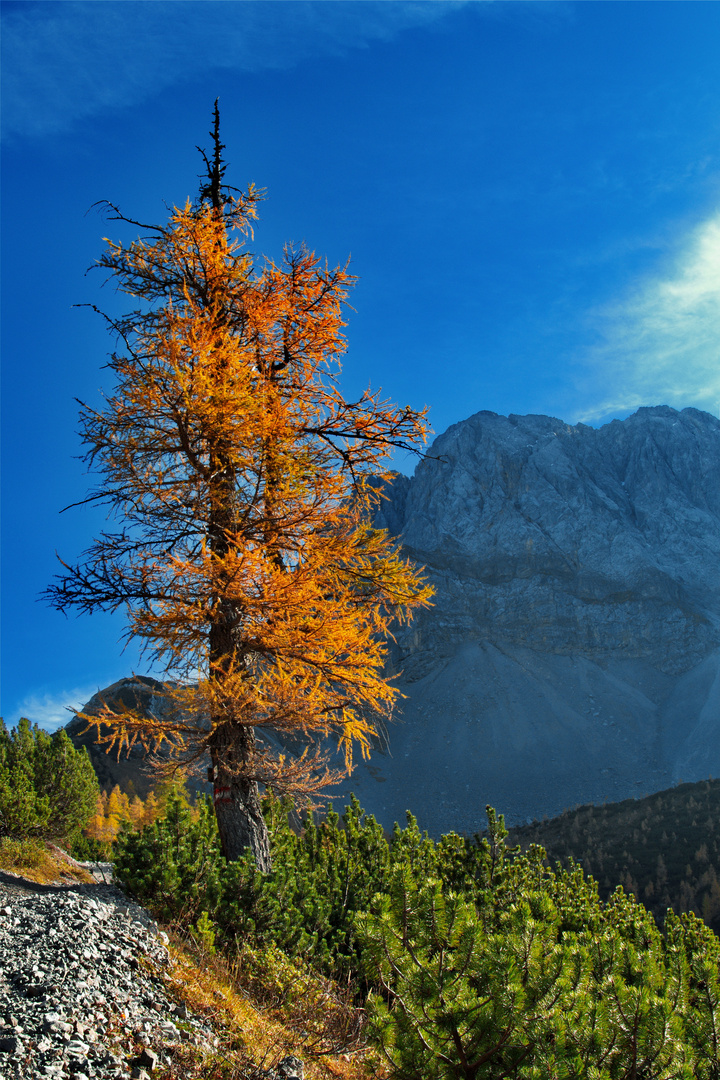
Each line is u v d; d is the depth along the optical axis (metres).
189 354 9.02
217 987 5.38
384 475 10.43
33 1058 3.55
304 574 8.70
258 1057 4.49
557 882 10.10
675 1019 4.11
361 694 8.84
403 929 4.41
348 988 6.92
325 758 9.14
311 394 10.59
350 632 8.68
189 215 9.99
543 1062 3.81
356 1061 5.27
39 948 4.95
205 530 9.24
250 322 10.24
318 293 10.21
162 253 10.03
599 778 158.62
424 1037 4.13
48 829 16.34
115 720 8.26
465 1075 4.16
